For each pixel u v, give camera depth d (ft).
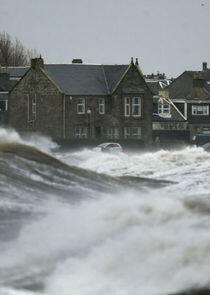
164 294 139.64
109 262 155.74
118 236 172.55
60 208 230.27
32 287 148.36
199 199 203.31
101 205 199.72
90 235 178.81
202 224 175.01
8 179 264.31
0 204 229.86
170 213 185.68
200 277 144.15
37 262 163.84
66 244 175.63
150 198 197.88
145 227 176.14
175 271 147.43
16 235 189.57
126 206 190.90
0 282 151.33
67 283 148.77
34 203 236.63
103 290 143.43
